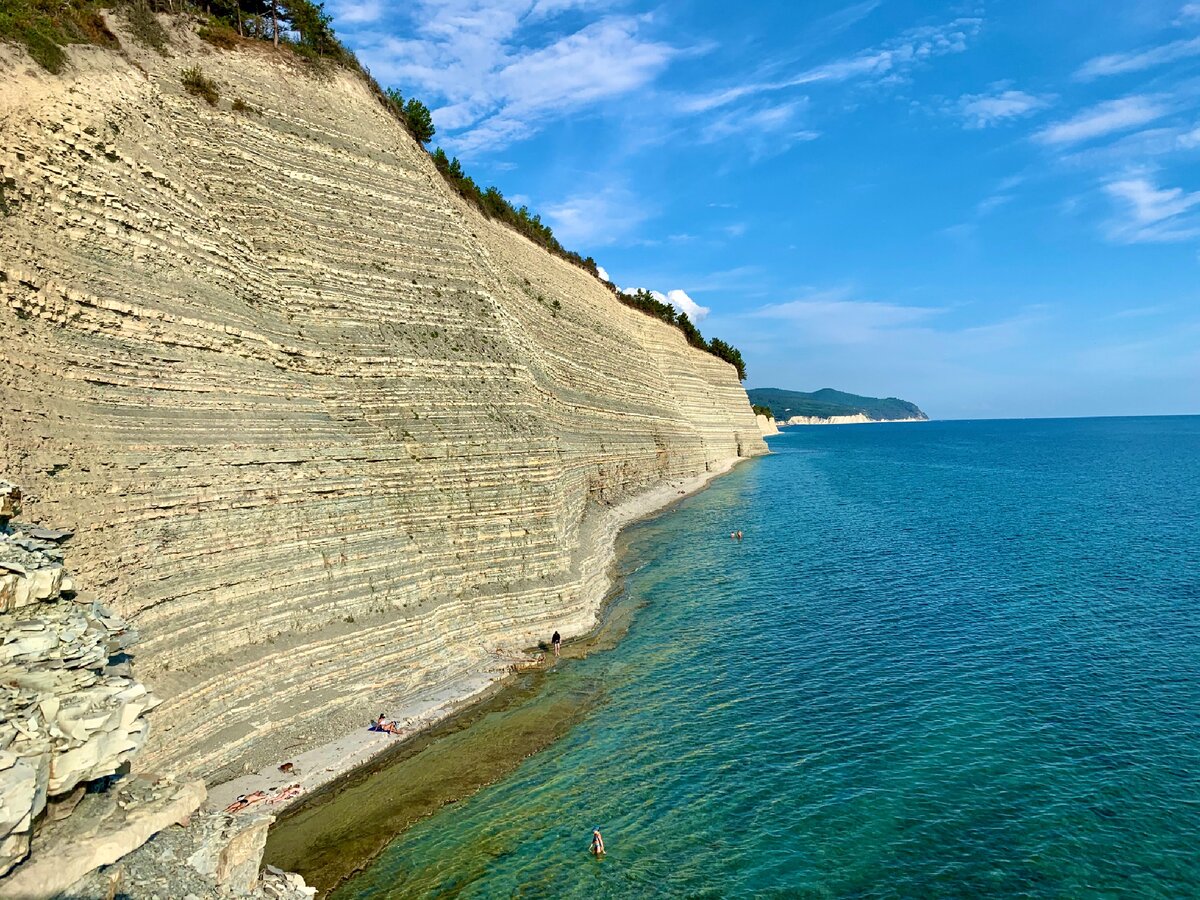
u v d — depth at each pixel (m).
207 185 29.45
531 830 18.39
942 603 36.34
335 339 30.91
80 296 19.89
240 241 28.95
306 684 22.56
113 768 11.13
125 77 25.88
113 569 17.88
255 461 23.62
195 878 11.24
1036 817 18.41
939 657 29.08
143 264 22.56
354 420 29.55
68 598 13.12
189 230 25.20
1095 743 21.84
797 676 27.62
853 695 25.81
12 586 11.68
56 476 17.03
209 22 34.50
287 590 23.52
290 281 30.78
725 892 16.08
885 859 17.03
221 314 24.97
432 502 30.77
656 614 35.75
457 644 28.42
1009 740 22.25
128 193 22.66
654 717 24.48
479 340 36.50
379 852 17.44
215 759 19.05
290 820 18.44
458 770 21.14
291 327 29.62
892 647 30.38
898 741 22.42
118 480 18.92
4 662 10.74
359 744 21.89
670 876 16.66
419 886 16.31
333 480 26.36
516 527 33.16
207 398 23.17
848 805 19.19
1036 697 25.11
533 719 24.39
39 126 20.38
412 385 32.31
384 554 27.22
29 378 17.58
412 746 22.48
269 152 32.56
